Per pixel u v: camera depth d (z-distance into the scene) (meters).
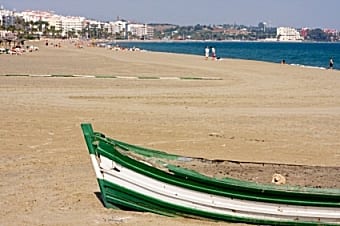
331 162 15.34
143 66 52.19
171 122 21.14
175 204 10.17
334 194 9.57
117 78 37.97
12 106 24.02
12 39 125.12
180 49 149.75
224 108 24.89
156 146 17.08
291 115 23.22
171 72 44.72
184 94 29.42
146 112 23.28
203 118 22.12
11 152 15.79
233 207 9.91
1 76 37.91
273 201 9.75
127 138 18.19
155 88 32.03
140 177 10.29
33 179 12.97
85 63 56.28
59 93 28.73
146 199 10.34
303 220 9.72
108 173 10.46
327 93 31.02
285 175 11.43
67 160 14.92
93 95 28.19
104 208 10.77
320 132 19.78
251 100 27.67
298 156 16.09
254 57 97.06
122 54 82.94
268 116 22.86
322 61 84.25
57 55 74.75
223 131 19.61
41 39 187.62
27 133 18.50
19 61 57.03
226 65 55.38
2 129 19.05
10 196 11.61
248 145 17.48
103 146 10.39
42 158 15.12
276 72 46.22
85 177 13.18
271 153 16.42
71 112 22.83
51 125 19.98
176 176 10.11
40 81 34.81
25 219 10.18
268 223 9.81
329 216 9.69
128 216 10.30
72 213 10.51
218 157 15.70
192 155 15.88
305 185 10.80
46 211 10.64
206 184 9.97
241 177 11.02
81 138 17.83
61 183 12.62
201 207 10.05
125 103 25.70
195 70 47.41
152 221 10.02
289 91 31.75
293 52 131.50
